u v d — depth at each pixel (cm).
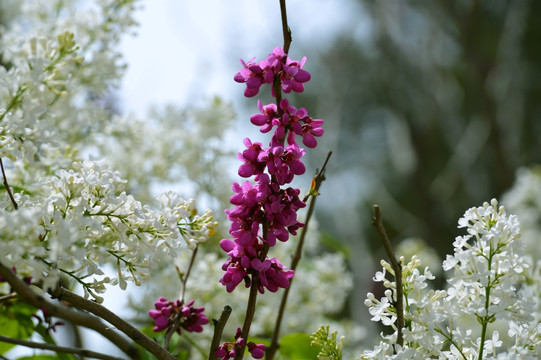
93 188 76
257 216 71
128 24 103
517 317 76
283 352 94
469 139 339
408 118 336
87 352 76
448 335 77
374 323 217
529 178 214
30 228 71
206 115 140
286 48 73
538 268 89
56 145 79
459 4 329
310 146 71
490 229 78
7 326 90
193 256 84
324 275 151
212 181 136
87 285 75
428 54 337
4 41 97
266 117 72
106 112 108
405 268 78
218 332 73
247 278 72
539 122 411
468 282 78
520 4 332
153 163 128
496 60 326
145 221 76
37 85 80
